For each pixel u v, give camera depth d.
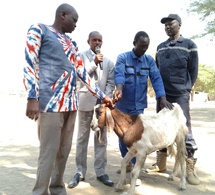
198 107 25.69
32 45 3.14
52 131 3.30
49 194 3.86
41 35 3.25
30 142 8.14
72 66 3.45
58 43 3.32
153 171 5.16
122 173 4.23
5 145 7.69
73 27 3.50
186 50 4.66
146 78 4.54
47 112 3.26
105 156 4.62
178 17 4.73
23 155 6.53
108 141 8.23
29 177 4.89
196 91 40.84
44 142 3.32
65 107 3.36
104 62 4.59
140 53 4.40
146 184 4.55
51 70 3.27
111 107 4.03
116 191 4.23
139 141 3.94
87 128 4.51
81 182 4.59
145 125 3.97
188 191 4.33
